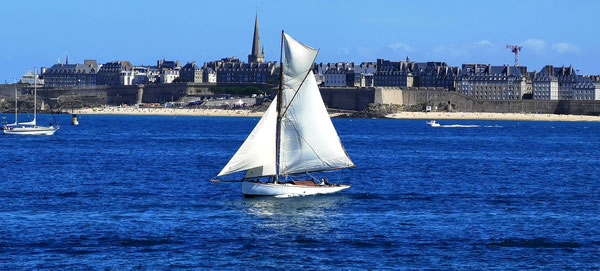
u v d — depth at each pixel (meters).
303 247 65.62
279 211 80.88
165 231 70.88
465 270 59.28
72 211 80.81
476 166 135.75
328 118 89.38
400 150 175.62
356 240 68.06
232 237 68.81
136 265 59.94
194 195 92.25
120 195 92.38
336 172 121.25
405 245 66.38
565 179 115.75
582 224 75.44
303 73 87.31
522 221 76.81
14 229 71.00
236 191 95.44
